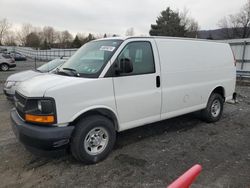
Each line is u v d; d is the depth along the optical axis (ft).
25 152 14.14
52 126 11.34
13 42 349.82
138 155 13.84
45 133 10.98
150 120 14.98
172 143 15.69
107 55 13.07
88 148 12.50
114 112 13.12
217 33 187.42
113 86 12.89
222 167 12.58
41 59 156.87
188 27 188.03
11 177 11.59
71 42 305.32
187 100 17.06
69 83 11.59
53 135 11.09
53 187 10.80
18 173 11.93
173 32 172.14
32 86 11.88
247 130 18.51
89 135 12.41
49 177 11.57
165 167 12.53
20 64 105.70
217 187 10.78
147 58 14.40
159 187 10.80
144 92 14.26
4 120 20.27
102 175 11.72
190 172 5.37
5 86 25.21
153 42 14.80
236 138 16.75
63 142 11.49
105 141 13.08
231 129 18.67
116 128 13.74
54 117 11.19
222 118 21.63
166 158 13.53
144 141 15.96
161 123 19.77
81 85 11.80
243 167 12.60
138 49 14.02
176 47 16.05
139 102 14.10
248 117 22.09
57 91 11.16
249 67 51.85
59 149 11.59
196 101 17.89
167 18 183.52
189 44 16.97
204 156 13.84
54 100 11.10
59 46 308.19
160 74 14.96
